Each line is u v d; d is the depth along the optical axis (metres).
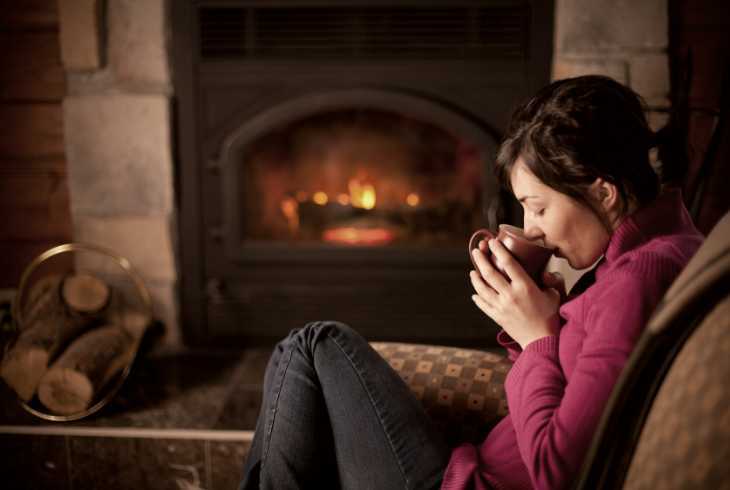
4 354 1.67
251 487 1.01
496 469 0.84
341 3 1.86
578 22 1.81
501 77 1.89
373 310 2.03
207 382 1.82
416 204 2.12
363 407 0.94
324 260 1.99
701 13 1.83
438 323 2.03
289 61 1.90
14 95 1.96
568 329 0.78
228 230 1.98
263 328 2.06
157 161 1.94
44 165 2.01
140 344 1.76
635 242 0.79
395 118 2.10
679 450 0.55
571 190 0.78
